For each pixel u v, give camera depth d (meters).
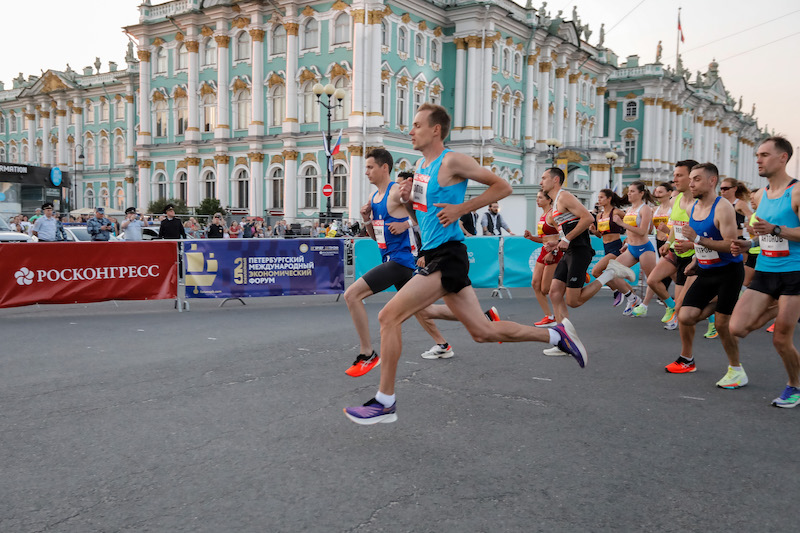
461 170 4.11
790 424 4.77
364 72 34.03
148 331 8.71
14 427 4.62
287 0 35.91
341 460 3.96
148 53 43.50
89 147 53.69
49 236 17.09
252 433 4.48
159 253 10.98
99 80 52.84
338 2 34.88
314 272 12.00
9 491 3.53
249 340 8.04
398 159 35.84
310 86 36.56
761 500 3.44
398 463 3.92
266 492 3.50
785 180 5.23
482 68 38.44
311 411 5.00
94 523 3.15
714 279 5.98
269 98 38.09
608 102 64.69
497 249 13.23
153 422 4.73
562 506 3.34
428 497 3.44
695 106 73.81
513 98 42.50
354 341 7.98
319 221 29.17
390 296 13.13
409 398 5.39
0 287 10.02
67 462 3.95
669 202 10.54
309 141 36.41
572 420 4.81
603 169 50.19
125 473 3.77
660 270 9.06
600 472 3.80
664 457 4.05
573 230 7.28
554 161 40.94
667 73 65.38
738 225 8.52
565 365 6.71
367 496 3.45
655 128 62.97
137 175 49.16
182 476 3.72
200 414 4.93
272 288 11.70
